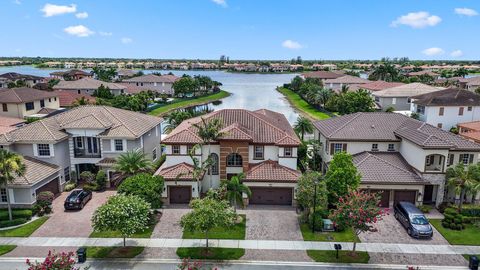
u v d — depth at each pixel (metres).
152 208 31.92
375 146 40.25
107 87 94.75
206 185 38.59
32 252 27.34
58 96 72.75
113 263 25.89
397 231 31.08
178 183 36.03
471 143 36.47
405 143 38.50
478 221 32.22
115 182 40.62
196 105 108.12
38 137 38.22
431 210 35.16
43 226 31.66
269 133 38.50
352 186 32.19
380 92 84.75
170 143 37.25
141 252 27.41
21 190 34.16
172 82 125.06
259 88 165.88
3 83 113.50
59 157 39.44
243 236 30.05
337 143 40.25
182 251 27.55
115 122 42.31
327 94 95.31
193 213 26.70
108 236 29.94
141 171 36.19
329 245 28.64
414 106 66.50
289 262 26.19
